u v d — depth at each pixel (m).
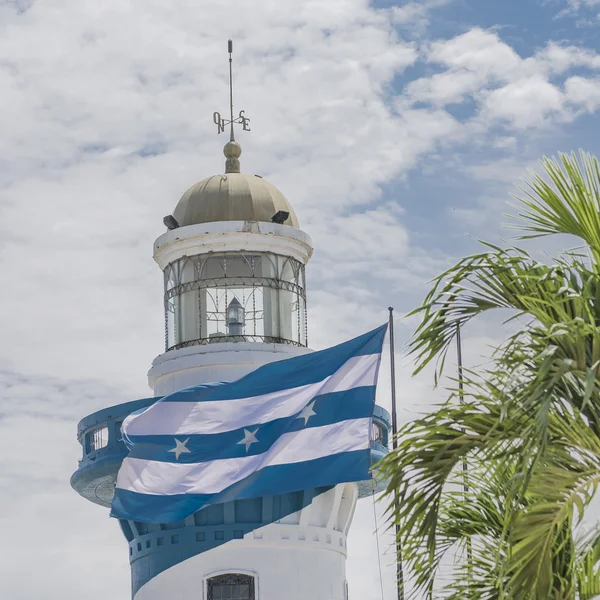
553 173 19.14
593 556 19.03
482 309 19.84
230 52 51.88
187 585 46.44
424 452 19.41
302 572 46.88
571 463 18.84
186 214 49.91
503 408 17.80
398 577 23.66
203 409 45.72
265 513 46.59
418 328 20.05
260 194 50.00
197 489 44.72
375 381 44.00
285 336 48.81
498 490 23.02
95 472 48.59
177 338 49.12
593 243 19.05
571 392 18.48
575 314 18.62
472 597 22.73
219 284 48.81
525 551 18.55
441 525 23.20
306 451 43.75
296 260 49.84
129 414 47.97
